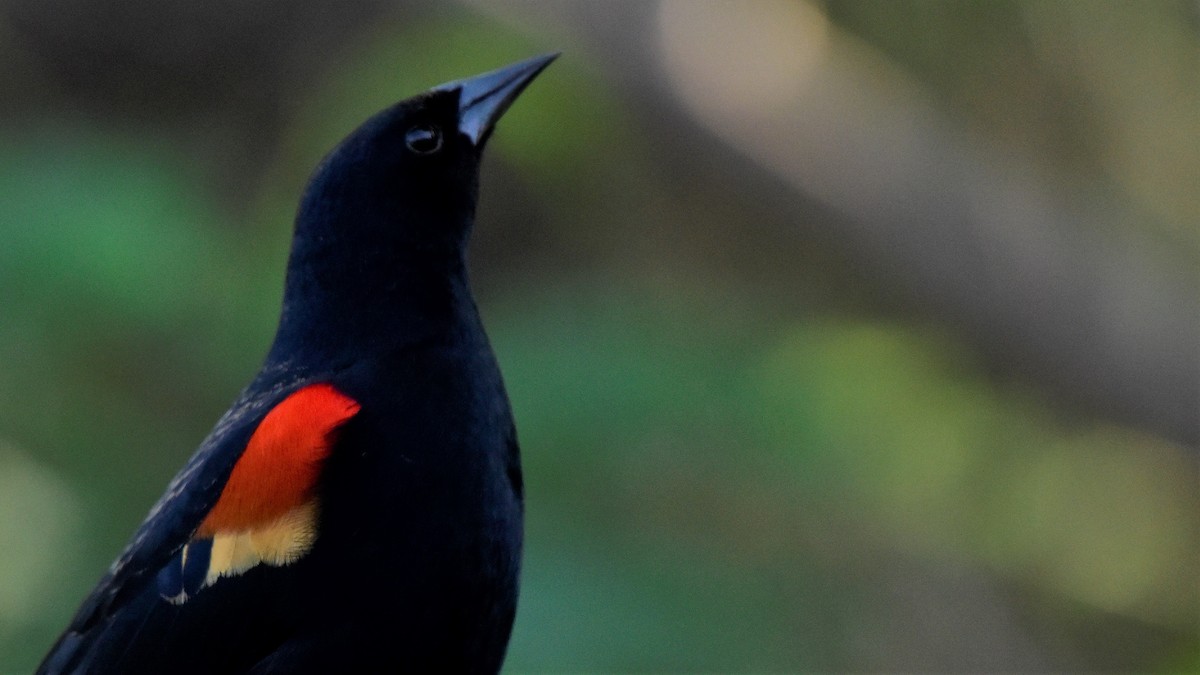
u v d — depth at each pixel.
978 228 13.88
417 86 12.63
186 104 14.20
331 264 7.15
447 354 6.95
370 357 6.91
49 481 12.05
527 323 11.41
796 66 14.10
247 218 12.83
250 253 11.96
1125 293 13.89
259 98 14.20
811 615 12.50
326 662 6.52
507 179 13.93
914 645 13.95
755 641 11.14
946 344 14.21
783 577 12.09
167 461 12.19
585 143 13.09
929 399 14.24
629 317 11.64
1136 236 14.04
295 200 12.53
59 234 10.85
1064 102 14.04
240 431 6.77
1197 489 14.70
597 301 11.69
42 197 11.08
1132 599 15.34
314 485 6.51
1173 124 13.91
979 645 14.43
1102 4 13.76
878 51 14.33
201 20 14.02
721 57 13.95
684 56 13.80
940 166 14.02
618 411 10.87
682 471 11.41
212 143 14.06
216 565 6.56
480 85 7.64
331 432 6.56
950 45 14.22
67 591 11.93
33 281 10.76
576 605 10.16
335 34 13.99
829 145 13.91
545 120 12.72
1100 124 14.02
